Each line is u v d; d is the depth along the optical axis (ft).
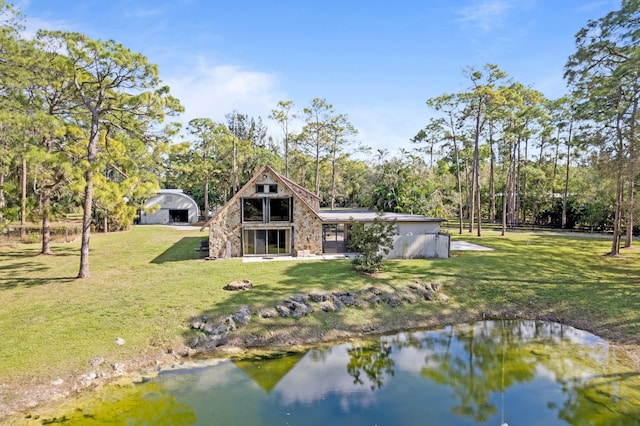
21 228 120.26
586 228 159.33
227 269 73.20
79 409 34.53
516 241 115.14
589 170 108.06
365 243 71.97
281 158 232.53
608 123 80.74
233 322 50.88
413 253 86.63
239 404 35.99
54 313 50.88
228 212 87.76
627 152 73.82
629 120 72.13
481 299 63.57
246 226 87.81
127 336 46.29
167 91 66.95
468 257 86.89
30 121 59.36
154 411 34.50
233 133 262.06
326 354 47.34
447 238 86.79
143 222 179.42
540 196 172.14
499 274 72.64
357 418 34.06
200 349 46.55
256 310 53.83
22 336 44.57
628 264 81.25
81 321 48.75
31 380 37.47
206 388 38.75
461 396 37.99
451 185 205.87
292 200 89.10
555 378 41.32
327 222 90.17
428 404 36.52
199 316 51.42
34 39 65.41
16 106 67.21
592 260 85.30
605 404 36.06
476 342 51.16
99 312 51.39
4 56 63.05
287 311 54.19
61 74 66.69
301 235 89.66
